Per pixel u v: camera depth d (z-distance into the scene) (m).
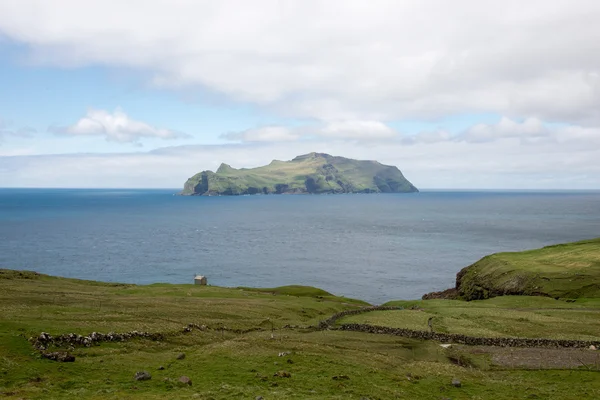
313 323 71.62
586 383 40.62
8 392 25.94
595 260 108.81
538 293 98.06
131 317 54.78
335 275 163.50
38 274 96.75
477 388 37.53
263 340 49.78
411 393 34.12
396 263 186.88
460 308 86.31
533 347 56.44
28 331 39.25
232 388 29.73
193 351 43.22
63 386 28.47
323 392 31.00
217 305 73.88
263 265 180.12
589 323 68.00
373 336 62.25
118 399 26.08
